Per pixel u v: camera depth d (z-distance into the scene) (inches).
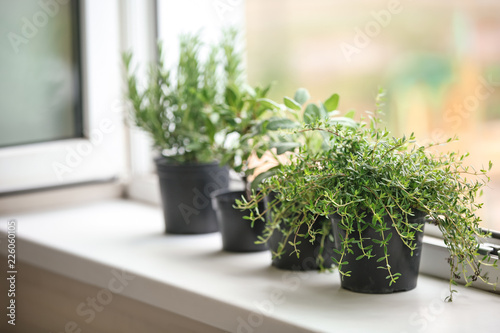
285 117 46.2
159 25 65.4
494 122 88.4
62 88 63.6
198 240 54.2
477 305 38.5
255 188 44.2
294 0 127.3
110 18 64.3
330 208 39.0
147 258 49.5
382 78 125.6
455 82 115.6
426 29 120.5
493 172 75.5
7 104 60.9
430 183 38.2
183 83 55.5
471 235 38.7
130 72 65.0
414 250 39.9
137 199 67.9
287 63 129.6
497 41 110.9
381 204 37.5
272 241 45.9
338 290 41.4
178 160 55.6
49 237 55.5
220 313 40.6
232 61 56.2
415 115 120.0
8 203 62.7
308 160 40.4
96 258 49.6
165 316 45.9
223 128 53.4
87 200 67.2
